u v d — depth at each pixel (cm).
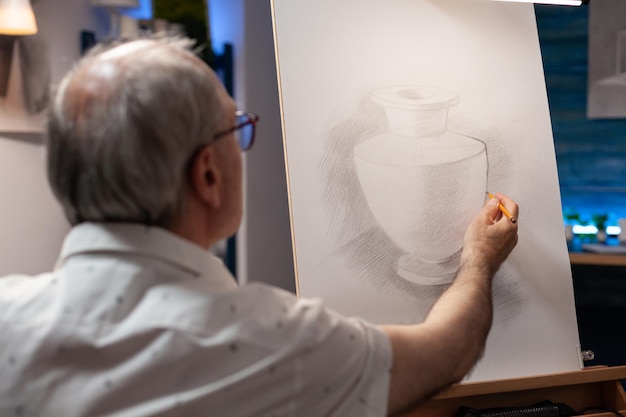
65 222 205
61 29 194
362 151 138
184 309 68
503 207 127
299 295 130
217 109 75
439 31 148
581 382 138
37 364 66
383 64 143
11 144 189
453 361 85
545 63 294
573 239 289
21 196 194
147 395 65
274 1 140
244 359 67
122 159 68
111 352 66
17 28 181
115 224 72
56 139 71
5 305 70
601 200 298
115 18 205
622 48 286
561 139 298
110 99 69
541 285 142
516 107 148
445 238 138
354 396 73
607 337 290
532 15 155
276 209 249
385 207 137
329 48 141
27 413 66
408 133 141
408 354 79
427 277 137
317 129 137
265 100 242
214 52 226
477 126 145
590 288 306
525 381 134
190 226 75
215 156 76
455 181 141
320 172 135
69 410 65
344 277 133
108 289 69
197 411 65
